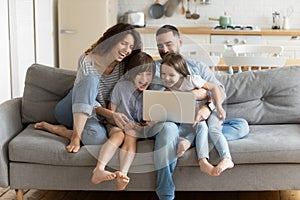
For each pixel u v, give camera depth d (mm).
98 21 6312
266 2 7125
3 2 4719
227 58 4062
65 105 3281
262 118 3516
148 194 3488
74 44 6371
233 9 7156
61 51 6398
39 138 3117
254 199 3377
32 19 5543
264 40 6621
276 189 3045
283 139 3068
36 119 3480
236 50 4953
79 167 3035
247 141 3061
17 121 3385
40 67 3592
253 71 3658
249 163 3016
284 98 3537
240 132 3127
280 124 3523
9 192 3514
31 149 3010
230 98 3555
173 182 3029
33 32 5590
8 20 4859
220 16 6965
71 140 3062
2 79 4695
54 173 3049
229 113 3520
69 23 6336
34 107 3484
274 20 7090
